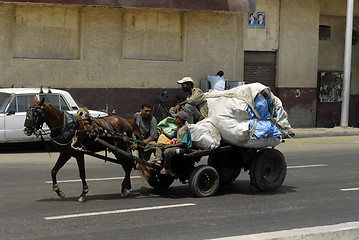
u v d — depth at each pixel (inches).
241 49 951.6
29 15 812.0
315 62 1019.3
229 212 381.4
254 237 296.4
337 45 1077.1
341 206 406.6
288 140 850.8
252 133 428.8
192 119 446.3
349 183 502.6
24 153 667.4
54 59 826.8
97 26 846.5
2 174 522.0
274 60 997.8
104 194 440.5
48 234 319.0
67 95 681.6
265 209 392.8
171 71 900.6
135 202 411.5
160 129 446.0
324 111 1063.6
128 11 868.0
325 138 882.8
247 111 432.1
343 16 1070.4
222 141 444.5
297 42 1003.3
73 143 400.5
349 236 321.1
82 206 394.0
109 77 859.4
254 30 969.5
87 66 844.6
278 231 313.4
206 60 924.6
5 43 796.0
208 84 905.5
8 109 650.2
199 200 421.4
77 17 839.7
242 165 468.8
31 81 813.9
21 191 443.8
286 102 1003.3
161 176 457.7
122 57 868.0
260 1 968.3
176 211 382.0
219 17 927.7
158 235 320.5
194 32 912.9
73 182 487.8
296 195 445.4
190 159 436.5
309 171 566.3
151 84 887.7
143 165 433.1
